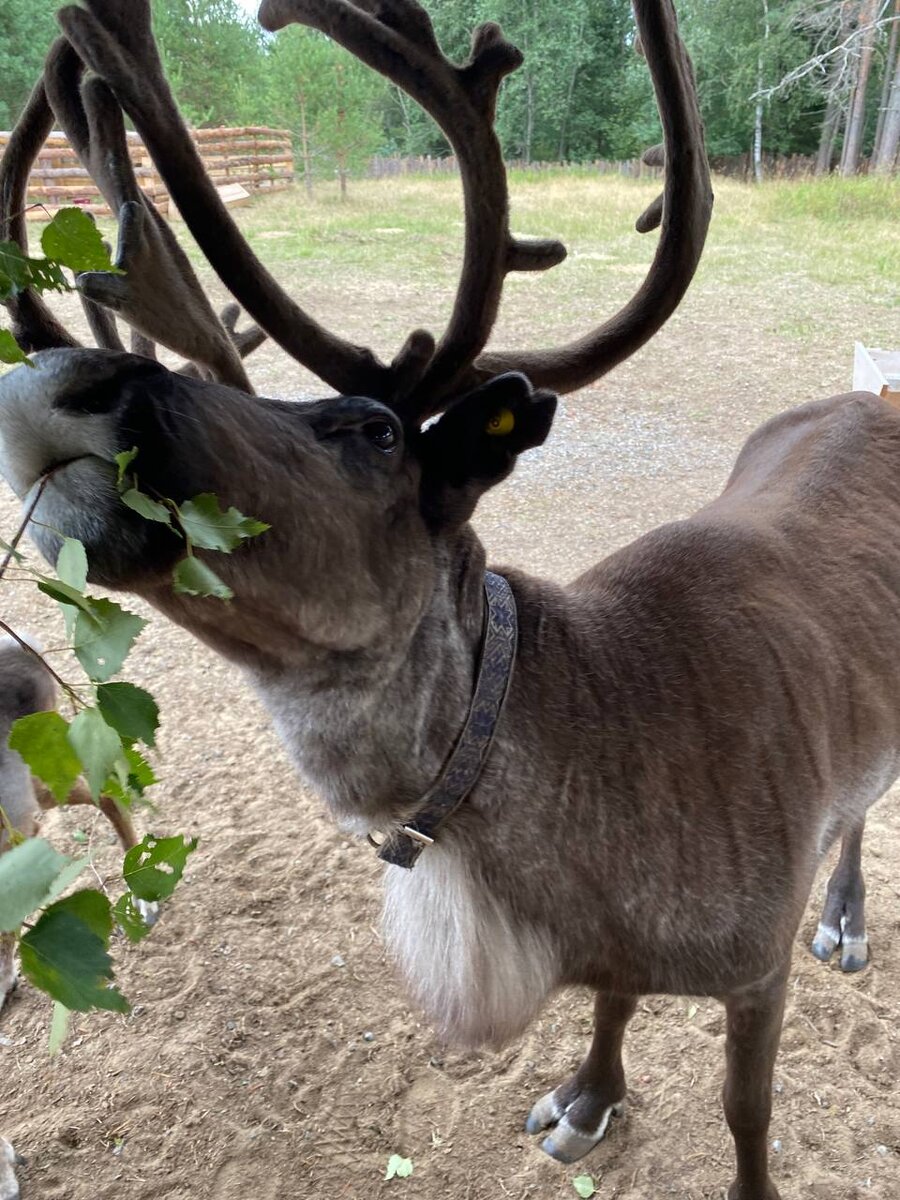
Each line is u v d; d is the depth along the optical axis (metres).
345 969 3.03
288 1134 2.59
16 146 1.52
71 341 1.56
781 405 7.92
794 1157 2.48
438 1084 2.70
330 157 20.48
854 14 22.92
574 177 24.58
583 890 1.82
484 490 1.70
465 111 1.53
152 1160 2.54
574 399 8.18
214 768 3.89
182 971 3.04
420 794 1.72
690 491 6.41
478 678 1.72
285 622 1.51
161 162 1.46
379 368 1.68
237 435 1.35
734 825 1.87
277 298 1.60
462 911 1.83
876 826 3.50
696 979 1.91
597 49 38.38
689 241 1.84
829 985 2.90
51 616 4.87
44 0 13.88
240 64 23.88
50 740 1.08
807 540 2.37
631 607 2.00
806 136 33.62
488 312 1.66
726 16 31.16
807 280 12.17
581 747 1.80
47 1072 2.76
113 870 3.39
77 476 1.24
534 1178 2.47
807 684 2.06
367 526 1.55
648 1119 2.59
